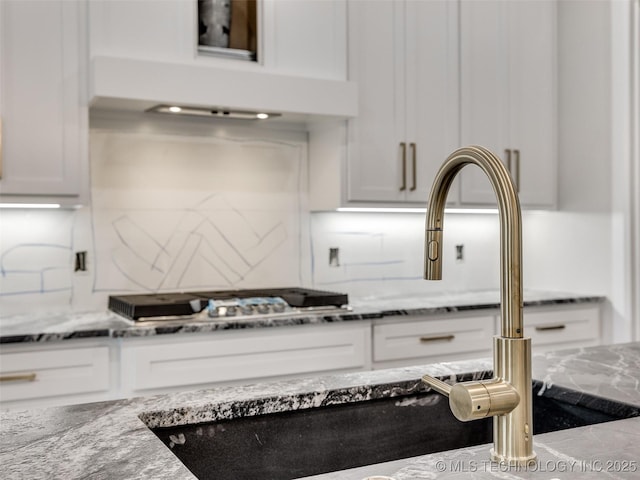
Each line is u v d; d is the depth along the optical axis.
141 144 3.09
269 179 3.37
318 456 1.32
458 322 3.17
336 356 2.83
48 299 2.91
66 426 1.10
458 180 3.45
